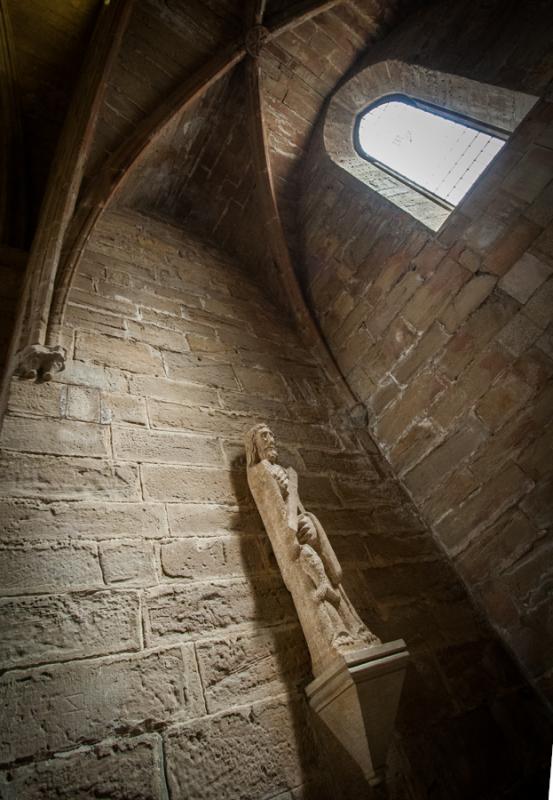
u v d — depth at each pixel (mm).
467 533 3086
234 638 1996
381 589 2682
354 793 1738
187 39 5082
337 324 4840
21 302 2977
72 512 2047
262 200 5809
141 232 5035
